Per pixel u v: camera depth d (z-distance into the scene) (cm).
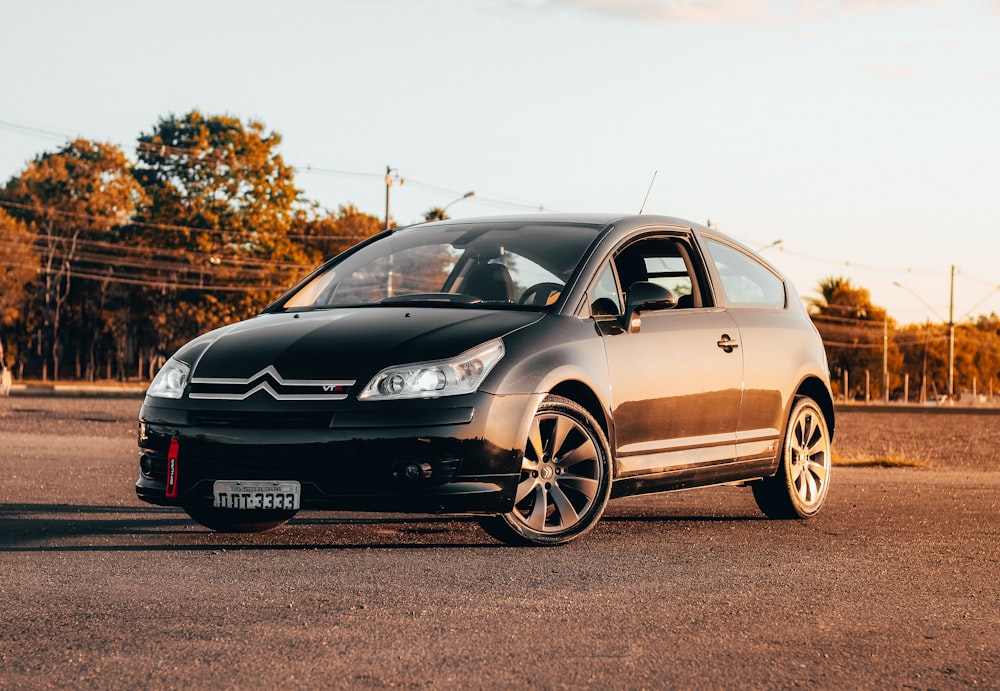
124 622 423
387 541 624
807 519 756
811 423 770
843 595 488
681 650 392
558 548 598
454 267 691
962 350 10575
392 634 407
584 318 633
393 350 574
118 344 7975
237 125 7138
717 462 693
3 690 342
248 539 630
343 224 7856
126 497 860
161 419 593
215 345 608
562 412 605
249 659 375
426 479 559
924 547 623
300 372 571
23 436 1641
